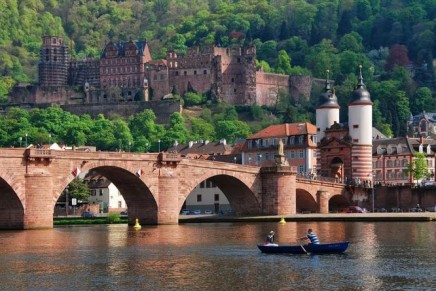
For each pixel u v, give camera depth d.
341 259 162.25
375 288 133.00
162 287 134.88
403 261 159.25
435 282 137.38
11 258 167.50
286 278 141.62
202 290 132.25
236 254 171.75
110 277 143.88
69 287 135.38
